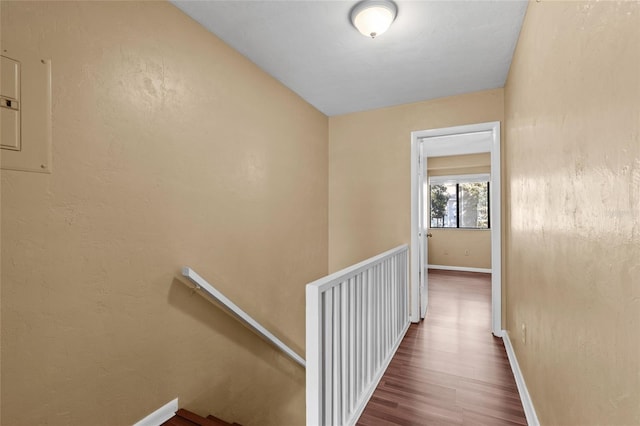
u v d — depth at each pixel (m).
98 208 1.35
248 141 2.32
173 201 1.71
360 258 3.46
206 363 1.92
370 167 3.43
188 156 1.81
